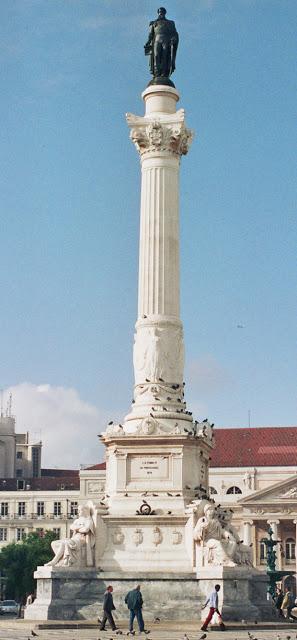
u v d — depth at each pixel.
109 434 38.91
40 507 134.75
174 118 41.50
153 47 43.22
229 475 122.00
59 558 36.88
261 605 36.81
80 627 33.28
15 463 157.12
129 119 41.72
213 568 35.62
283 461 121.69
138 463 38.56
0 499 136.00
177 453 38.31
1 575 118.31
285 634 30.80
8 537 134.00
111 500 38.31
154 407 39.34
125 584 36.00
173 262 40.88
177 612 35.38
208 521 36.78
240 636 29.73
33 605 36.22
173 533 37.31
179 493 37.94
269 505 118.94
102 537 37.47
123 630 32.16
